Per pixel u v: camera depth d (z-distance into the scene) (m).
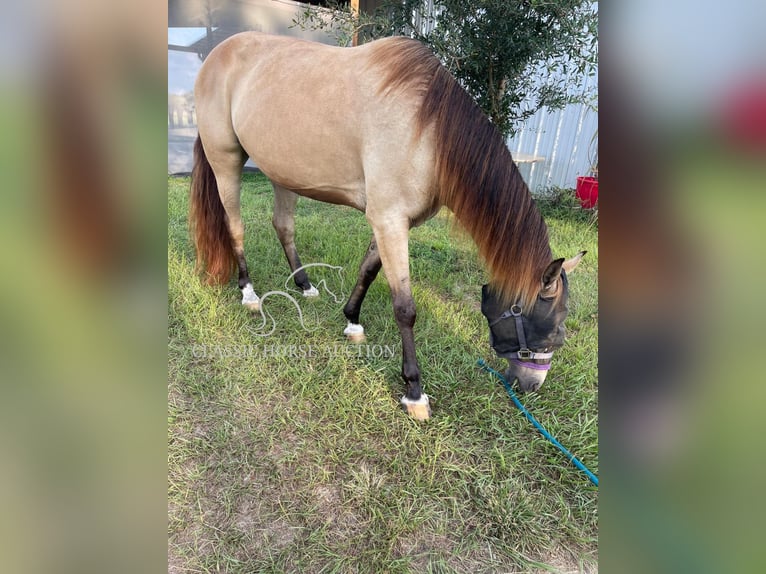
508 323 1.61
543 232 1.54
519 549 1.28
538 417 1.75
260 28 6.20
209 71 2.27
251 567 1.20
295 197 2.55
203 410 1.78
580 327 2.42
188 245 3.30
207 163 2.48
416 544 1.29
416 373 1.74
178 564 1.21
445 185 1.55
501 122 3.89
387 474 1.51
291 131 1.83
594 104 4.23
